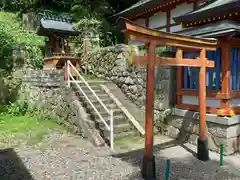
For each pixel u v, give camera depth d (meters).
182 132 6.99
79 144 6.46
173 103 7.50
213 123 6.13
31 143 6.55
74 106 7.46
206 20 6.48
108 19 16.23
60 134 7.35
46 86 8.95
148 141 4.59
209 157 5.75
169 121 7.43
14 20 15.85
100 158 5.52
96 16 15.05
